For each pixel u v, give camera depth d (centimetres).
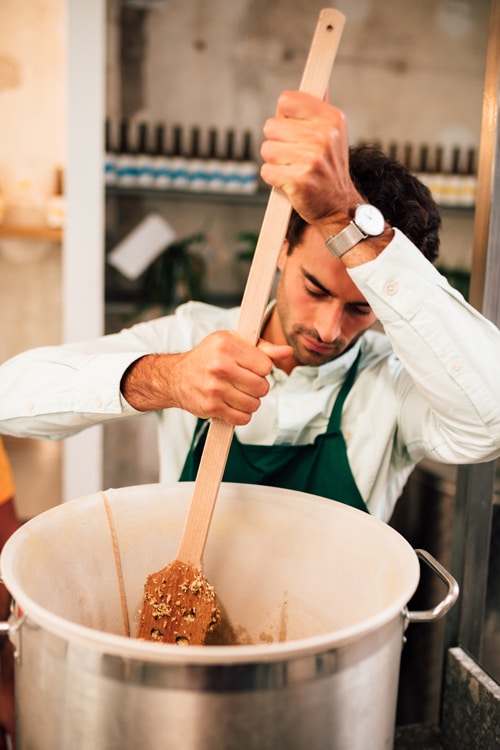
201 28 371
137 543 97
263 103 381
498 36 95
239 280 393
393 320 87
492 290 100
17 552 79
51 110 414
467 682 98
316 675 59
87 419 101
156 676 57
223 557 101
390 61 387
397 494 125
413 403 112
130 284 379
